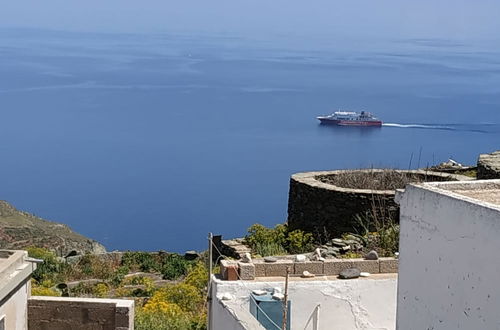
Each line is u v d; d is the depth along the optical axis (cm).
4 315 1171
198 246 7850
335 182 2644
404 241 970
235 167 11806
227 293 1291
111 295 2309
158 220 9019
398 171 2659
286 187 10362
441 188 959
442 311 897
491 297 818
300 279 1329
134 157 13225
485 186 982
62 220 9225
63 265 2614
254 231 2583
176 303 2070
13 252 1259
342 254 2031
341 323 1286
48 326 1301
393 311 1290
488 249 822
